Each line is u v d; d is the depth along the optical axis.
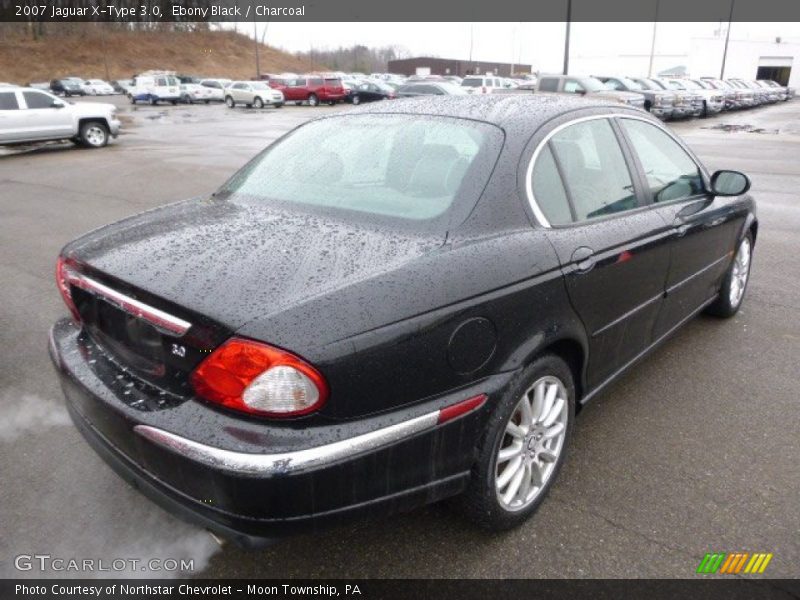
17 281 5.71
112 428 2.15
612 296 2.87
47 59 71.81
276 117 30.92
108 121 17.56
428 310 2.07
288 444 1.87
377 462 2.00
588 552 2.48
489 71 90.12
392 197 2.56
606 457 3.08
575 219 2.75
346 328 1.92
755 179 11.59
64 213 8.81
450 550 2.49
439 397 2.14
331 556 2.47
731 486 2.87
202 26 86.12
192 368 1.98
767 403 3.59
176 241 2.38
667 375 3.91
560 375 2.64
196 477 1.91
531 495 2.63
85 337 2.52
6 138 15.70
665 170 3.56
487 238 2.36
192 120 28.70
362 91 41.09
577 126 2.96
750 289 5.51
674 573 2.38
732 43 65.88
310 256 2.18
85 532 2.60
